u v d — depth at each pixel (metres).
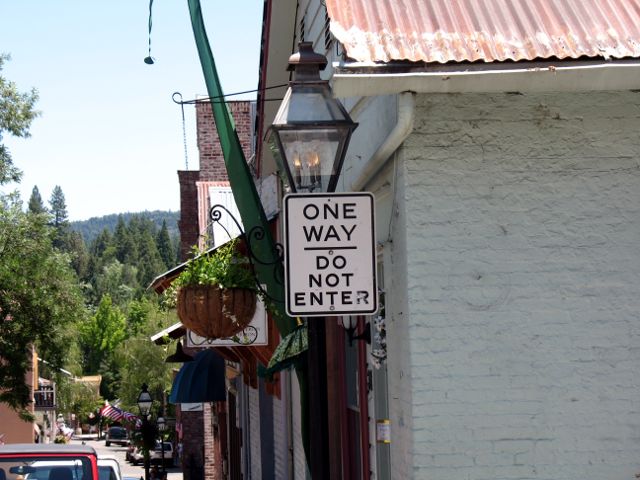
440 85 6.27
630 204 6.88
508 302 6.80
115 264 139.75
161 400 55.38
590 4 6.75
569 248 6.85
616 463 6.73
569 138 6.89
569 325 6.80
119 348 55.47
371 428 8.58
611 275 6.84
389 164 7.31
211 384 19.20
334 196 6.00
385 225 7.60
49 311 25.08
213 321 9.22
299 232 5.97
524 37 6.43
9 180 25.16
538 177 6.87
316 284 5.95
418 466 6.68
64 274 25.59
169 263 171.50
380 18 6.53
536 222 6.85
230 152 8.62
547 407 6.76
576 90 6.53
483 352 6.77
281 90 12.78
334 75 6.09
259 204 8.66
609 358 6.79
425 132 6.84
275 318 8.74
